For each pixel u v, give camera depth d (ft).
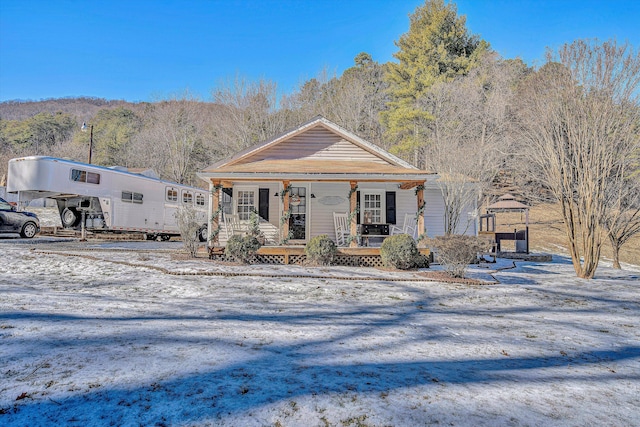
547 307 23.38
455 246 32.30
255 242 37.81
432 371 11.45
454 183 51.57
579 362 13.19
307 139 47.91
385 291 26.61
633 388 10.96
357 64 166.61
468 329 17.22
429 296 25.43
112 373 10.12
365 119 132.67
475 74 108.17
